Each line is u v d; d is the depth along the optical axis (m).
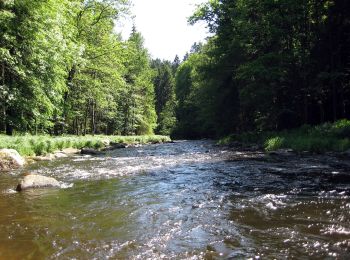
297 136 23.97
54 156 20.16
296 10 29.23
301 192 8.90
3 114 22.09
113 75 38.47
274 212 7.06
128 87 65.25
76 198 8.84
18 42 21.75
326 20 28.47
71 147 26.22
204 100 47.19
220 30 36.94
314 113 31.50
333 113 28.25
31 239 5.79
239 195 8.85
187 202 8.27
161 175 12.65
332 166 13.35
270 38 31.28
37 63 22.36
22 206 8.02
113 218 7.00
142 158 19.45
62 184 10.82
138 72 70.12
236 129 41.66
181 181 11.32
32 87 22.03
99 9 35.62
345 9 26.88
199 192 9.45
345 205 7.41
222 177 11.91
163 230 6.17
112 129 67.00
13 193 9.48
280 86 30.61
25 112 23.64
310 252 4.91
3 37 20.70
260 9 31.92
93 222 6.74
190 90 77.12
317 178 10.91
